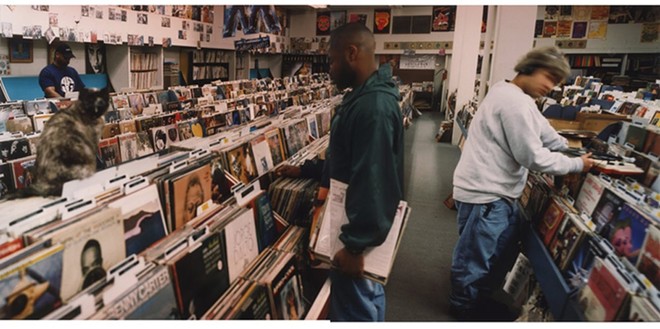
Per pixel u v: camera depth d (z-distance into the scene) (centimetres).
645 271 131
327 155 175
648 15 1224
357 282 151
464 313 235
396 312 245
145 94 479
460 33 991
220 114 360
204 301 130
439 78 1430
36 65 621
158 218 135
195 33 949
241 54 1247
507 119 196
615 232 155
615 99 533
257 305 138
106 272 113
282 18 1412
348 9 1417
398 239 144
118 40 704
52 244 99
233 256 148
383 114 130
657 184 164
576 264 159
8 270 88
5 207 127
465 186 219
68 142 158
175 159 169
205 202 161
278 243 181
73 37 611
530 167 194
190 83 1027
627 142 207
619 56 1291
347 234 135
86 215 112
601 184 175
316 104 453
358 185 131
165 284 114
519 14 343
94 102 171
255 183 184
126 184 129
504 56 351
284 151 262
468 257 222
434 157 677
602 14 1263
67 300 101
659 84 684
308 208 203
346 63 140
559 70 195
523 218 229
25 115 296
